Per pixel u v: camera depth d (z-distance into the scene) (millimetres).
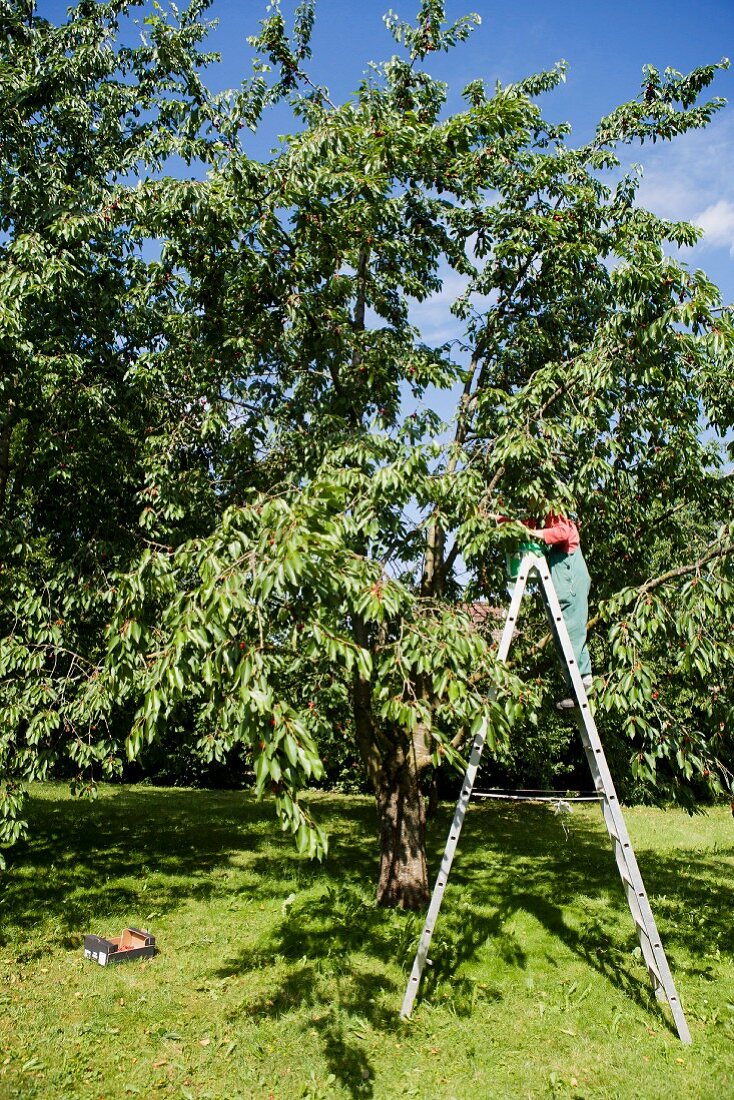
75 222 6965
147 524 7133
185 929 6996
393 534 7203
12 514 8594
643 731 5418
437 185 8086
